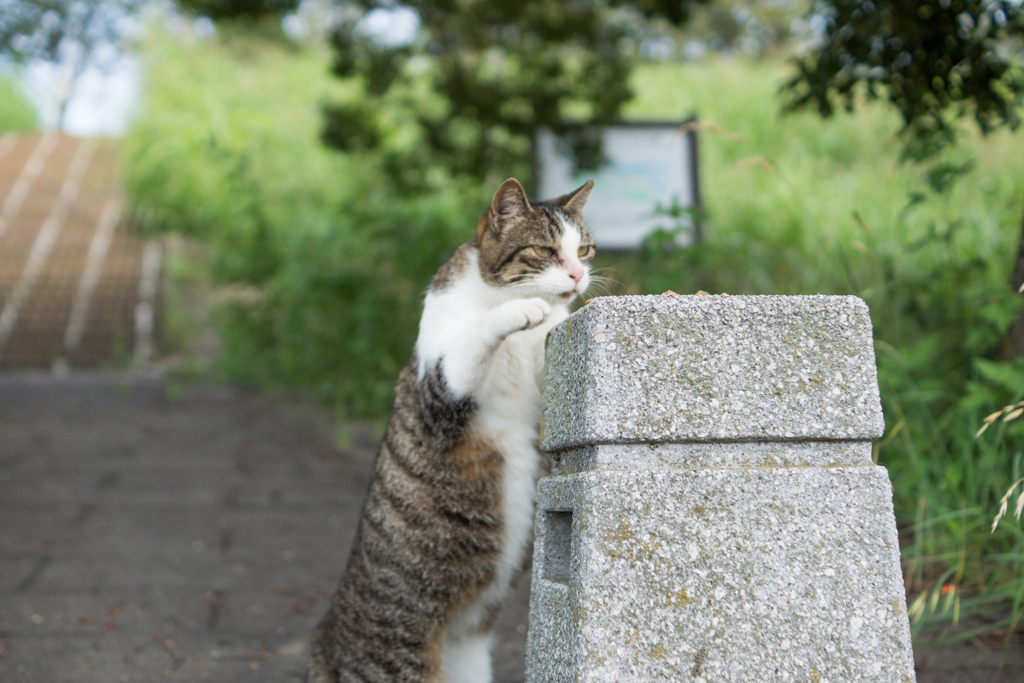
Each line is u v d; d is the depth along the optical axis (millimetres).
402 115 8539
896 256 5320
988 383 3441
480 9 6418
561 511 1629
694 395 1468
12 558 3746
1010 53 3781
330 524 4324
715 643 1413
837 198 7695
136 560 3779
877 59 3459
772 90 11000
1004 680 2496
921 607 2770
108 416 6605
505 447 2195
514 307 1894
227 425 6395
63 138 14758
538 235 2459
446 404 2078
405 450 2270
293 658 2861
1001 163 6605
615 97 6863
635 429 1450
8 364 8594
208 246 11484
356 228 7699
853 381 1507
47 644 2906
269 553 3910
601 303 1470
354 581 2379
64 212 11992
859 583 1457
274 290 8578
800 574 1447
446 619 2297
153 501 4645
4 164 13445
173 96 13250
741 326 1489
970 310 3867
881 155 9336
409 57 6914
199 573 3646
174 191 12000
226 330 8742
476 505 2197
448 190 8930
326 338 7422
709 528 1439
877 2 3295
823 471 1481
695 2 6254
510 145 7422
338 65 6859
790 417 1484
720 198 8391
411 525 2223
